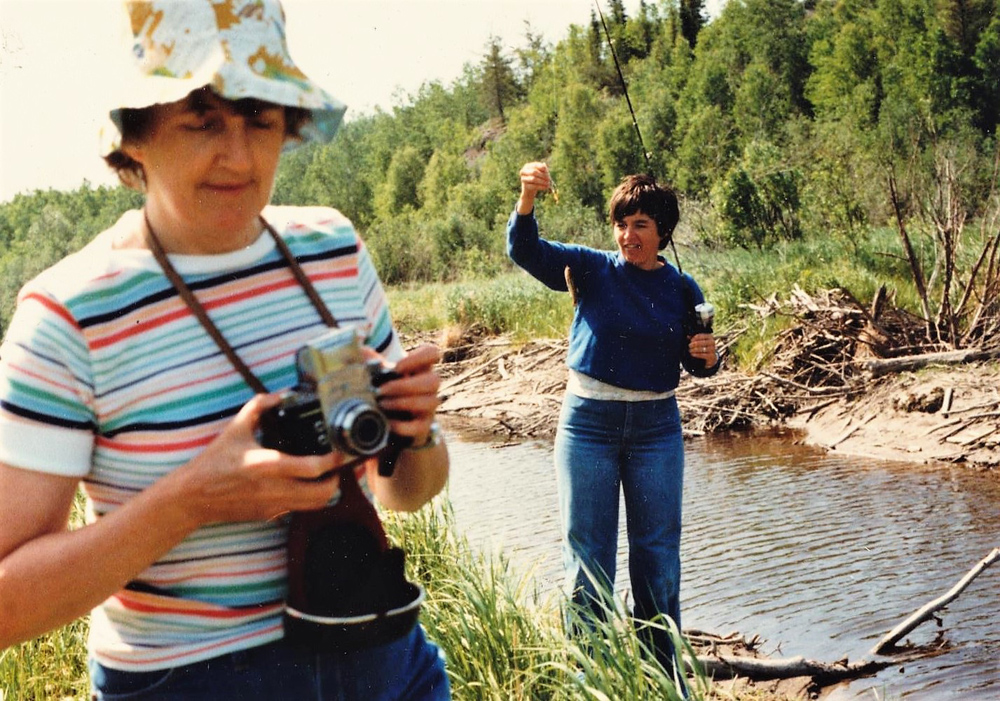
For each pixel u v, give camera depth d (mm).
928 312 10531
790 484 8055
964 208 13828
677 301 4254
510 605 4102
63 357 1527
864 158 19141
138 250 1605
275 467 1460
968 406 8891
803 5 87000
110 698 1660
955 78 54312
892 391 9609
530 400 12781
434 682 1851
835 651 4863
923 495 7352
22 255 72125
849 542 6445
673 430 4270
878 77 59562
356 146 95000
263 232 1715
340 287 1776
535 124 73125
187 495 1479
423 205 85188
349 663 1689
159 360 1583
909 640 4895
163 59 1542
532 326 16172
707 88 70000
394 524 5348
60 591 1460
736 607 5562
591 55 84688
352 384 1549
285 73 1593
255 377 1639
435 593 4523
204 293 1623
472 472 9797
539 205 60781
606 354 4160
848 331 10875
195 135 1544
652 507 4219
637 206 4188
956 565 5840
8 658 4145
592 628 4102
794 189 18516
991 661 4535
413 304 23844
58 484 1536
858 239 15133
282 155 1734
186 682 1618
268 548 1648
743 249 17688
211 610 1621
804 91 73375
